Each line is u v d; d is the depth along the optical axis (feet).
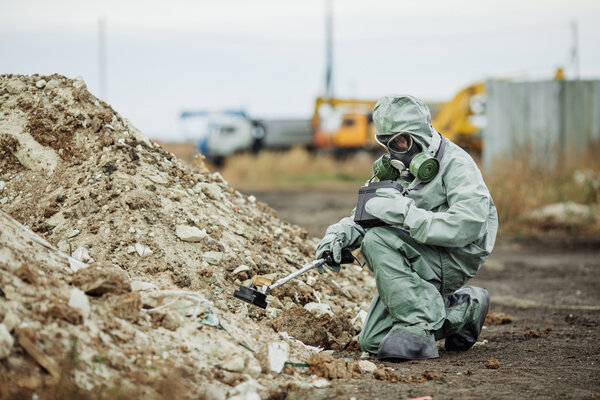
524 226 46.16
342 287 21.03
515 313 23.80
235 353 13.35
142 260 16.72
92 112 20.18
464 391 13.10
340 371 14.02
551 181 51.88
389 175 16.47
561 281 30.40
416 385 13.53
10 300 11.67
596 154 55.98
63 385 10.64
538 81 59.31
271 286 15.70
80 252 16.43
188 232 17.78
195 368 12.53
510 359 16.38
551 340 19.03
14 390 10.36
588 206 47.80
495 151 59.41
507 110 59.57
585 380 14.19
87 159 19.27
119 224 17.44
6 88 21.06
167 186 19.34
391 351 15.61
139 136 20.49
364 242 16.12
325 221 50.31
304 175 104.53
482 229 15.40
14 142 19.75
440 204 15.87
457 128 89.25
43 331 11.48
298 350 15.11
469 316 16.94
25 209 18.45
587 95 59.26
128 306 12.95
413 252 15.89
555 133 59.47
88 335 11.93
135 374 11.60
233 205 21.38
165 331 13.17
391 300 15.92
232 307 16.47
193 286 16.55
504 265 34.45
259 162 104.73
